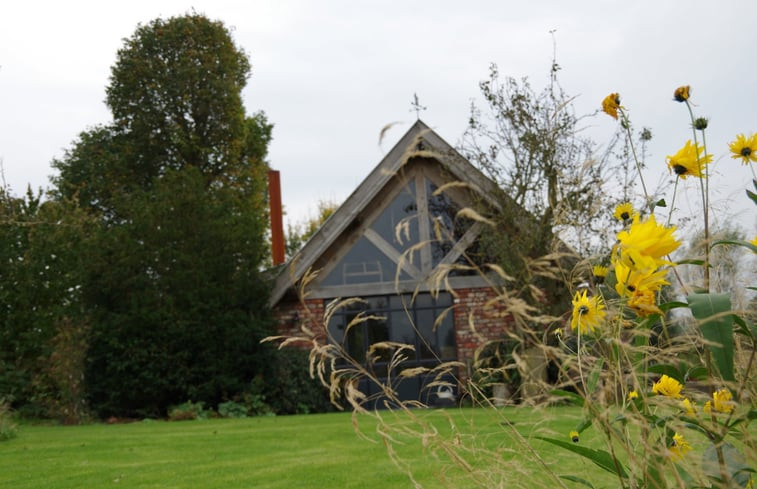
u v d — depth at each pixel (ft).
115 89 83.82
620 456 5.73
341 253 47.93
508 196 41.39
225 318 43.98
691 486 4.44
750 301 5.33
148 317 43.19
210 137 85.66
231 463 20.58
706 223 5.27
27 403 45.70
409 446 21.40
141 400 44.24
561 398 4.53
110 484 17.70
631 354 4.68
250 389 44.09
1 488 17.57
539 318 4.40
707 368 4.72
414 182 47.14
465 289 45.80
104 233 47.06
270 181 54.03
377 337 46.65
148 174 84.33
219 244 45.80
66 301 47.57
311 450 22.59
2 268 47.70
